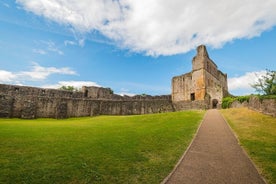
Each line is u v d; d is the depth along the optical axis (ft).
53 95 142.72
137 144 37.96
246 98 101.65
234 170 25.85
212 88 161.89
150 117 86.89
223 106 135.95
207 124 61.52
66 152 31.73
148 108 155.02
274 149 34.68
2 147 33.78
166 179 22.88
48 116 123.24
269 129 52.26
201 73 159.33
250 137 43.96
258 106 82.94
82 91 161.17
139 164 27.53
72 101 133.08
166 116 85.66
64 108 124.88
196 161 29.27
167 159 29.94
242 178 23.47
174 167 26.78
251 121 65.05
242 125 58.90
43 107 122.83
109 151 32.81
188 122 65.92
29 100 119.03
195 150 34.91
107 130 55.57
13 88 130.41
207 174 24.59
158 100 162.91
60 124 74.33
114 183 21.81
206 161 29.27
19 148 33.55
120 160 28.73
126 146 36.27
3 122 79.82
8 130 52.29
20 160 27.48
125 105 150.51
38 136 44.70
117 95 170.09
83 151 32.45
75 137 44.42
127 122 77.92
